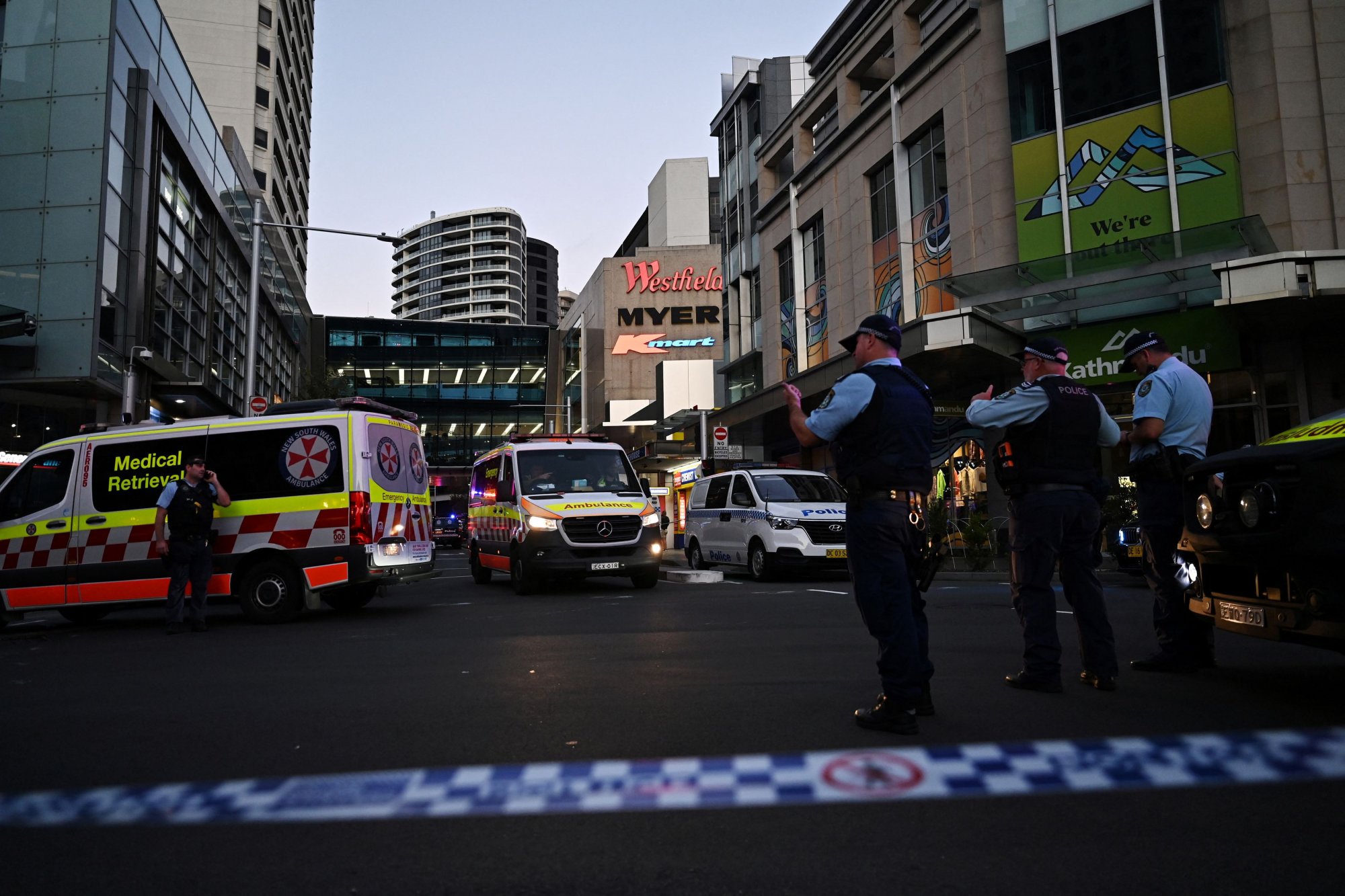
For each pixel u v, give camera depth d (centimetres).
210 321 2956
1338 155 1585
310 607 938
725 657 591
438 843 257
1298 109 1611
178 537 842
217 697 489
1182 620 497
